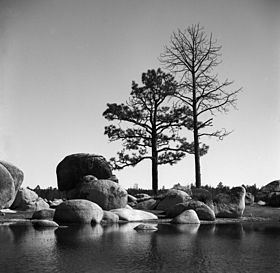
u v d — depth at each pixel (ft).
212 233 49.52
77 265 30.27
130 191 110.22
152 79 112.06
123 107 113.29
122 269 29.07
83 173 97.66
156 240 42.96
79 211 61.67
